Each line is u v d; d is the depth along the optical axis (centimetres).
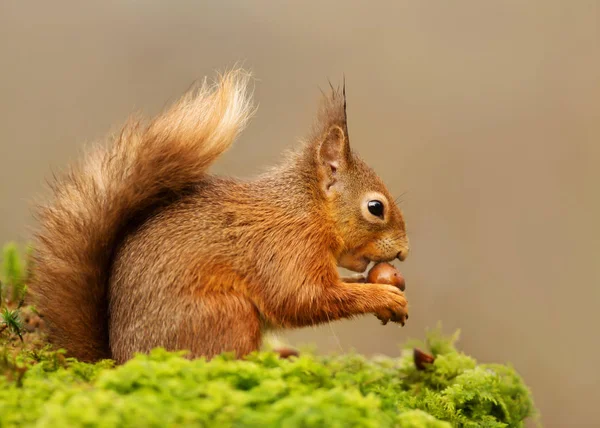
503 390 362
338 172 366
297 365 353
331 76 563
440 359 364
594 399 449
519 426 362
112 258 362
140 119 363
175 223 362
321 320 364
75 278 361
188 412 346
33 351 358
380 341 441
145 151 362
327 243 365
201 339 360
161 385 348
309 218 364
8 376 351
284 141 520
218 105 363
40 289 361
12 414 347
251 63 560
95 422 342
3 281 368
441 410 358
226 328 360
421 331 467
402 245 368
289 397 348
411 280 502
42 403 348
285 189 365
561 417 446
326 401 348
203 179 364
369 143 539
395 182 527
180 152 362
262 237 363
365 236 367
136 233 361
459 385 360
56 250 361
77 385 351
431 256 510
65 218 361
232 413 346
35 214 362
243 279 362
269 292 363
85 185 362
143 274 360
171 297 360
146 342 360
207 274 361
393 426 349
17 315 360
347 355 367
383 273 367
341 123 367
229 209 363
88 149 365
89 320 361
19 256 370
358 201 366
